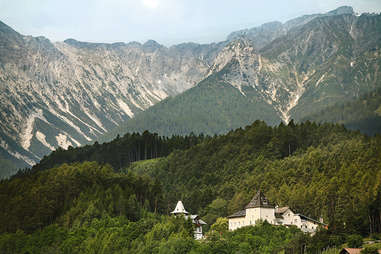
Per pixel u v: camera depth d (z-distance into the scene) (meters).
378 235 177.12
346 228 180.38
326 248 167.38
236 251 176.50
